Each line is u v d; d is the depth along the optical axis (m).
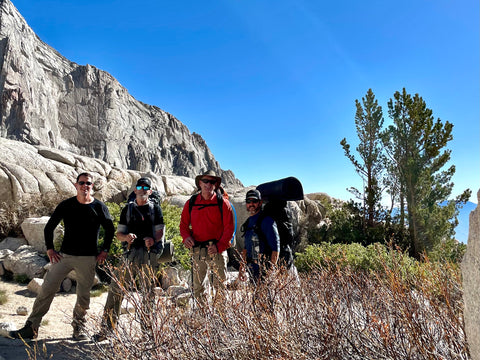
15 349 3.80
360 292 2.69
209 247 4.23
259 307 2.47
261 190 4.72
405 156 15.18
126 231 4.60
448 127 14.44
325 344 2.20
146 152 142.00
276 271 2.87
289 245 4.40
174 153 160.12
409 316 2.21
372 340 2.21
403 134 15.23
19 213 10.78
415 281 2.69
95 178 16.11
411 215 13.81
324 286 2.78
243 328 2.31
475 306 1.56
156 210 4.70
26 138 97.12
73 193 14.02
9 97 97.19
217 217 4.40
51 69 126.75
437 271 2.77
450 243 12.18
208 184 4.43
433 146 14.60
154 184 16.88
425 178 13.88
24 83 102.94
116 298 3.96
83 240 4.41
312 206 16.28
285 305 2.53
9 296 6.35
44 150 15.80
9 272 7.84
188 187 19.64
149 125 158.00
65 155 16.08
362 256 7.45
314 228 15.70
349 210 16.41
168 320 2.39
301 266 8.60
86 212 4.45
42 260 7.97
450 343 2.14
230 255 11.54
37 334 4.21
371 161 16.42
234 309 2.48
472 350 1.59
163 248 4.77
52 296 4.30
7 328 4.21
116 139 131.88
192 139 181.88
